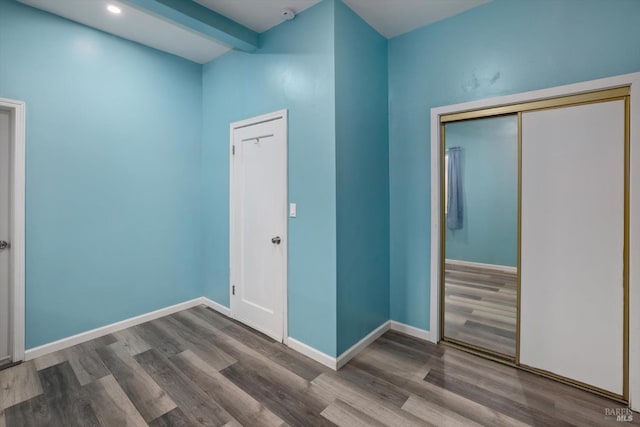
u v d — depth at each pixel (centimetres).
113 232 276
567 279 201
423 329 266
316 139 228
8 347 228
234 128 298
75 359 232
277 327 262
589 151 191
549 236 206
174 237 322
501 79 219
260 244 276
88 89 258
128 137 284
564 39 195
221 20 239
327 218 223
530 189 212
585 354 196
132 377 209
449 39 242
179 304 328
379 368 221
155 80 301
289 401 186
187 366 223
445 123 254
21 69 224
